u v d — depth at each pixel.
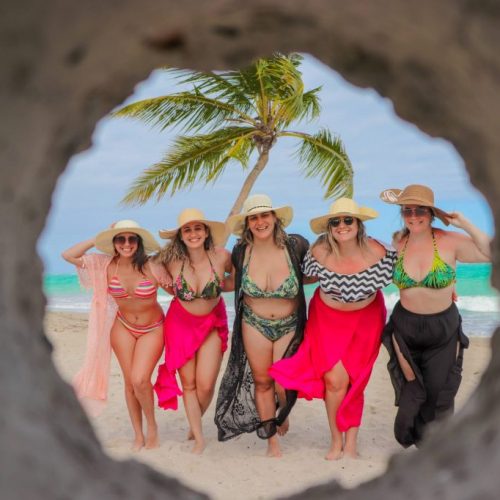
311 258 5.12
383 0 1.70
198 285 5.38
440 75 1.97
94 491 1.67
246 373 5.64
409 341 5.13
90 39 1.65
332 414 5.45
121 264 5.46
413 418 5.23
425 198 4.79
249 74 12.88
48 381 1.82
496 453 1.72
